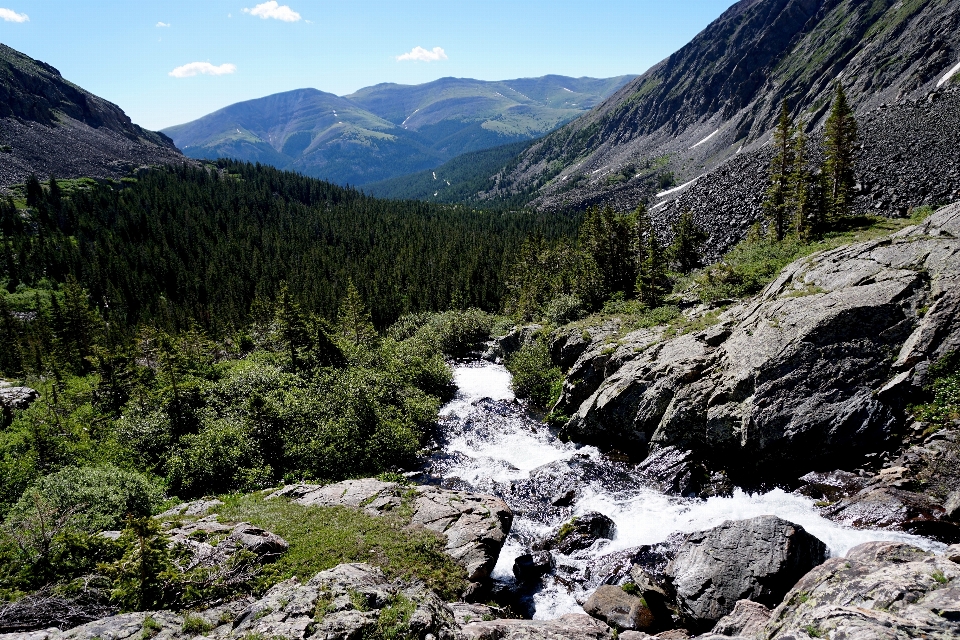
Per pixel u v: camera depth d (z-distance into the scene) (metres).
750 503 20.25
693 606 14.98
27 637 10.63
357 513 20.16
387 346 51.69
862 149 72.00
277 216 148.38
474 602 15.94
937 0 121.81
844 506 17.73
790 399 21.17
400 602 12.30
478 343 59.38
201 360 55.88
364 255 129.50
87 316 68.06
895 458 18.47
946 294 20.03
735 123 174.50
